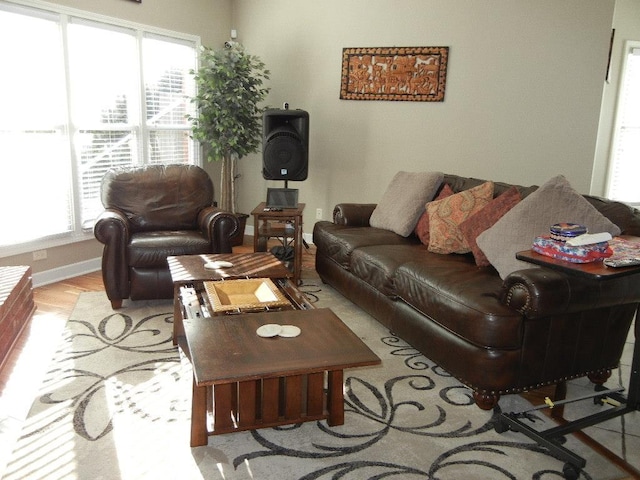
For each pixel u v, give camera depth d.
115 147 4.42
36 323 3.11
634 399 2.05
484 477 1.81
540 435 1.90
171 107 4.97
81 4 3.92
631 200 5.73
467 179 3.51
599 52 4.16
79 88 4.03
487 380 2.17
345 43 4.95
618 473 1.86
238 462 1.85
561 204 2.46
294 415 2.00
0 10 3.40
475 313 2.17
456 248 3.10
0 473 1.76
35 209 3.79
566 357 2.25
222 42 5.40
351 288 3.39
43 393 2.29
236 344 1.88
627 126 5.59
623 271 1.69
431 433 2.08
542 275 2.05
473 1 4.41
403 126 4.86
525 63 4.35
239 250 5.03
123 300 3.52
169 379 2.43
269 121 4.45
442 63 4.59
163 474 1.78
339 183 5.24
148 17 4.55
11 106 3.54
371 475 1.80
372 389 2.43
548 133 4.39
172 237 3.45
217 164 5.62
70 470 1.78
